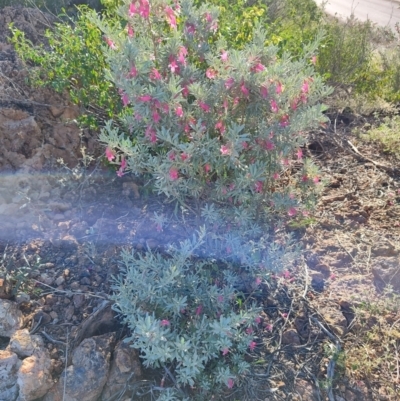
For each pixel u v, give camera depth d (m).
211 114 2.75
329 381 2.51
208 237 2.97
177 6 3.14
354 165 4.37
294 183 3.74
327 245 3.34
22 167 3.52
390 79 6.05
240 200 2.79
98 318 2.62
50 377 2.41
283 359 2.63
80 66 3.78
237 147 2.52
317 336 2.75
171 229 3.23
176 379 2.40
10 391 2.33
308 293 2.99
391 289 2.95
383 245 3.35
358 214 3.66
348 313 2.89
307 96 2.88
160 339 2.16
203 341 2.32
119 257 3.04
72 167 3.70
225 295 2.58
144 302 2.46
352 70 5.71
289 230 3.43
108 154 2.75
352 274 3.14
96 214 3.37
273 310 2.86
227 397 2.42
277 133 2.77
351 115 5.34
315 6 7.60
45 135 3.81
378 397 2.53
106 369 2.40
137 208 3.43
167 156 2.65
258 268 2.86
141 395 2.39
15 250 3.04
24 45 4.08
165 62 2.83
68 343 2.58
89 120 3.71
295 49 4.48
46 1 5.91
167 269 2.54
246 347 2.51
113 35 2.85
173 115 2.64
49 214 3.31
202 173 2.86
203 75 2.90
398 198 3.92
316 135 4.79
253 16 4.09
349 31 6.20
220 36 3.38
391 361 2.68
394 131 4.79
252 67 2.68
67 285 2.87
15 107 3.90
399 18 13.75
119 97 3.70
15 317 2.64
